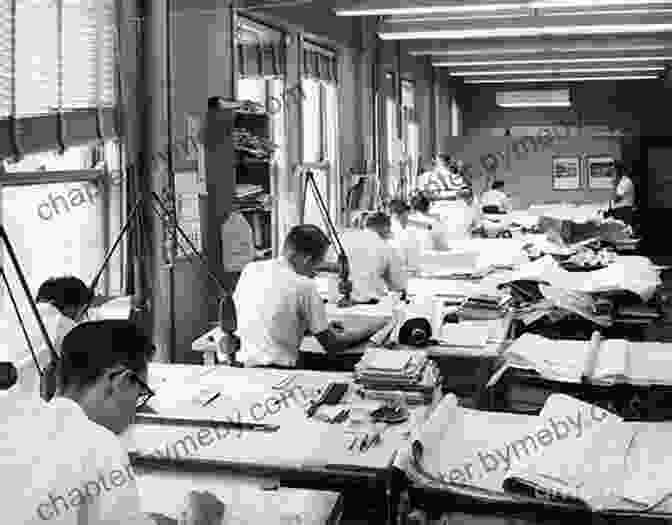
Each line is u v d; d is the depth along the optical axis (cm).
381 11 704
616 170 1283
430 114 1309
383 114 973
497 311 451
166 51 434
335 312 443
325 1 719
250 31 606
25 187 348
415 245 609
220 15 530
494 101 1591
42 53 344
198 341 398
